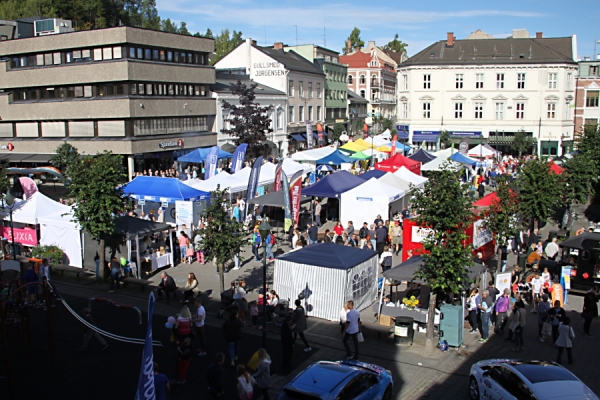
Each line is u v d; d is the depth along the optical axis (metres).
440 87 70.00
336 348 15.34
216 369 11.61
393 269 16.64
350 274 17.52
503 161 54.47
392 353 15.13
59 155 41.78
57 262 22.55
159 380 10.73
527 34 74.00
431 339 15.24
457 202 14.66
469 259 14.91
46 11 72.00
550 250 23.06
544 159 25.25
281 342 14.51
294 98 68.50
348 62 100.12
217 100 53.09
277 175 28.70
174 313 18.00
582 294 20.38
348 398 10.49
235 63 67.38
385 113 106.00
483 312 16.05
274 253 25.08
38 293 18.52
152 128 46.12
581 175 30.94
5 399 12.14
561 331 14.34
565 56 67.44
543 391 10.19
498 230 20.91
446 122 70.44
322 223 31.39
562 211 32.03
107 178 20.45
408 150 54.69
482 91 68.62
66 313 18.00
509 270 22.52
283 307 16.64
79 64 44.88
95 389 12.66
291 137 67.44
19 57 48.09
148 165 46.78
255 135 44.00
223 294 17.53
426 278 15.13
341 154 41.66
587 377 13.75
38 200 24.22
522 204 23.77
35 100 47.84
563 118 66.56
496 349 15.54
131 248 22.05
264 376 11.84
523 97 67.19
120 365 13.99
